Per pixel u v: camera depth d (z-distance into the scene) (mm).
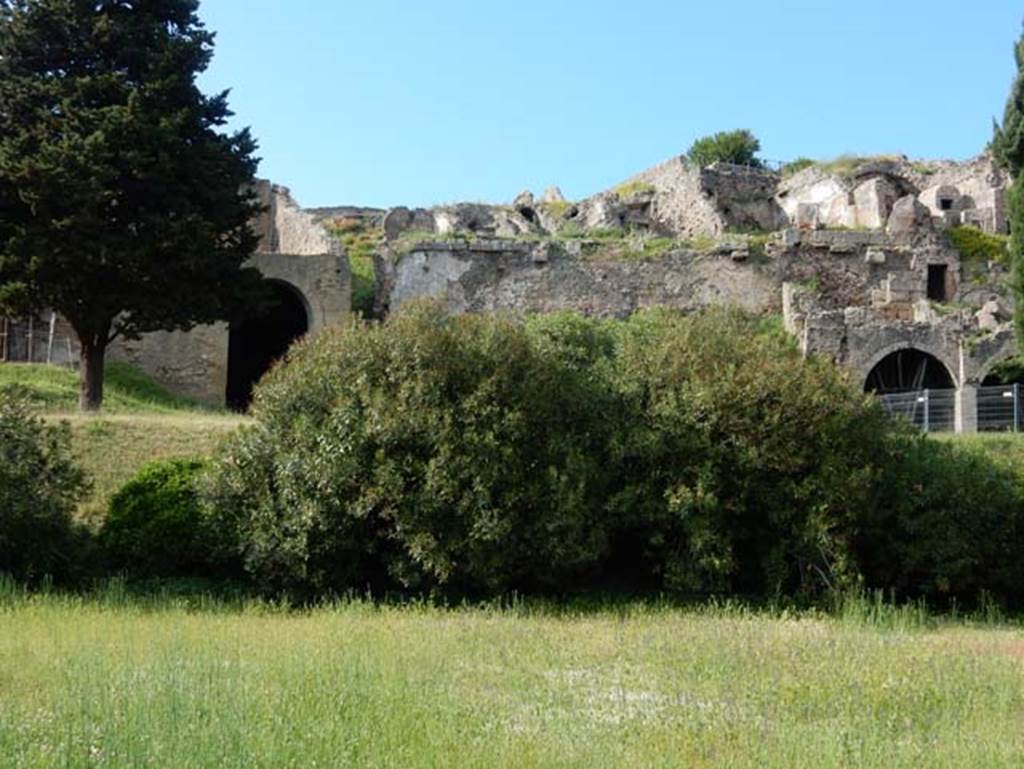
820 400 20047
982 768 8828
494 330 20000
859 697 11117
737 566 19703
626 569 20703
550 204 54750
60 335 33062
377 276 40500
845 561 19141
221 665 11352
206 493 18516
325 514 18000
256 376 41750
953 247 44062
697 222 49812
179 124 26594
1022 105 28672
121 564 18594
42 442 18531
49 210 25281
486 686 11406
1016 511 20125
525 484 18688
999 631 17297
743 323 25953
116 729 8828
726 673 12188
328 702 9945
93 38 26844
